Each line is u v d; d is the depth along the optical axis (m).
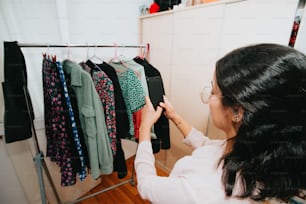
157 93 1.10
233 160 0.41
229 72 0.39
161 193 0.46
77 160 0.94
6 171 1.19
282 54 0.36
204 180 0.43
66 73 0.94
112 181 1.78
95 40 1.51
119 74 1.07
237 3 1.05
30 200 1.33
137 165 0.59
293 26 0.91
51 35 1.25
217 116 0.47
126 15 1.66
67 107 0.86
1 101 1.05
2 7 1.03
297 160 0.37
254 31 1.02
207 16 1.22
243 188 0.39
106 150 0.96
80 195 1.59
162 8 1.59
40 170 1.00
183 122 0.87
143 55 1.50
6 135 0.84
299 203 0.87
